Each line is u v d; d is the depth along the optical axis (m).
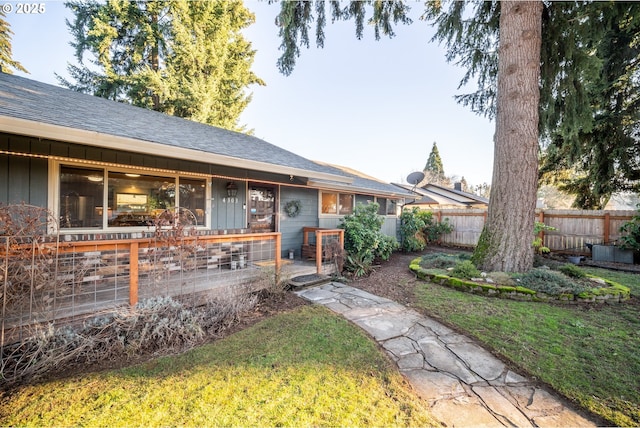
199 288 4.05
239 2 13.94
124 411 2.02
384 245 7.38
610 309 4.10
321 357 2.75
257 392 2.24
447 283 5.28
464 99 8.45
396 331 3.41
